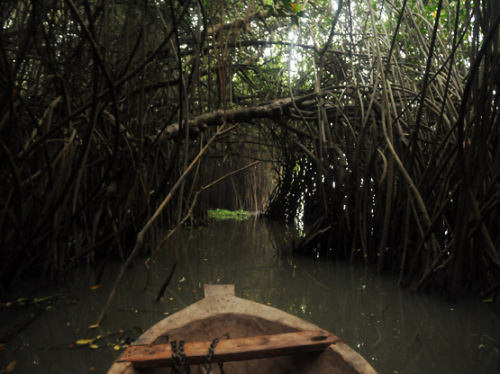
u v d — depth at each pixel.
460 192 3.89
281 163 10.81
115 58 5.85
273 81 9.03
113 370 1.96
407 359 2.81
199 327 2.50
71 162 4.63
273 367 2.44
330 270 5.41
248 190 13.59
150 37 5.85
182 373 2.11
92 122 3.98
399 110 6.00
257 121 10.56
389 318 3.63
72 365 2.66
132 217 5.57
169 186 7.08
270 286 4.68
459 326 3.43
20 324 3.35
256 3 7.62
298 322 2.50
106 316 3.56
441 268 4.23
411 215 4.95
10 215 4.15
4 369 2.60
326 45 6.17
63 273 4.56
